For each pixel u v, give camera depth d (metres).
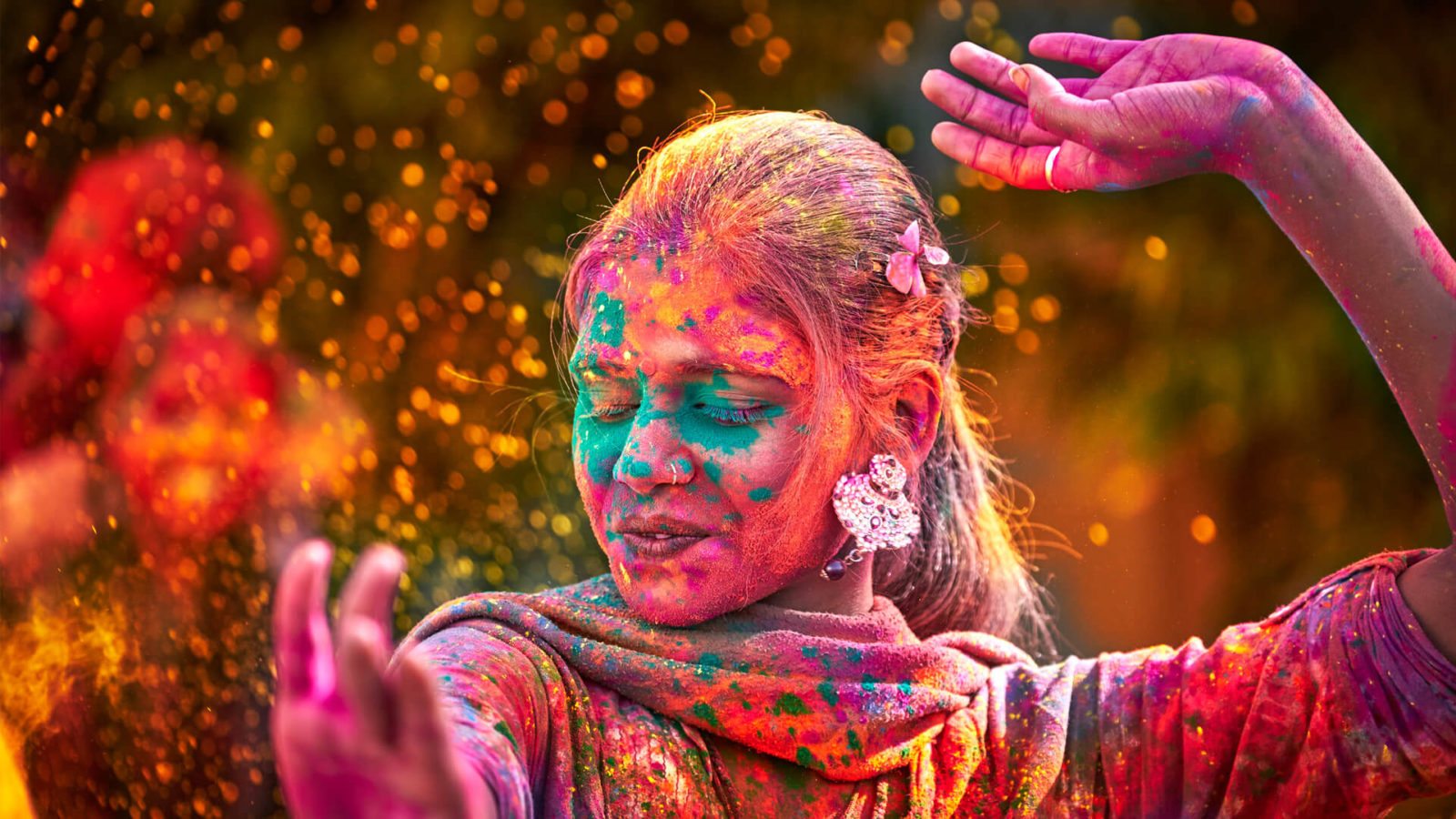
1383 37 4.14
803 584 1.48
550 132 4.45
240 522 3.53
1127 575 4.21
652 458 1.38
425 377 4.24
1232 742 1.49
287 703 0.89
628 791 1.35
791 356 1.41
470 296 4.34
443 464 4.14
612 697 1.40
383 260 4.30
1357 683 1.43
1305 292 4.23
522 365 4.11
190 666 3.25
